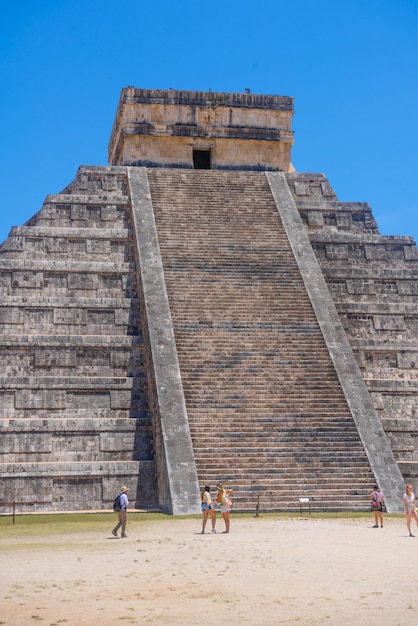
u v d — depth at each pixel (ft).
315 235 139.85
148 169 147.43
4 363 116.57
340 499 96.37
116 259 133.08
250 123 159.53
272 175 150.41
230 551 63.93
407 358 127.34
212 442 101.65
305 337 118.52
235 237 134.72
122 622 42.01
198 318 118.73
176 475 96.73
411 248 142.41
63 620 42.47
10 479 105.60
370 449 102.94
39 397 113.80
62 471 106.42
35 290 126.00
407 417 120.47
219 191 144.87
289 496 95.91
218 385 109.19
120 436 111.34
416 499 109.81
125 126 155.02
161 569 56.39
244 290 124.77
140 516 93.71
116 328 123.44
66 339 118.73
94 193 143.84
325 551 63.72
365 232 145.89
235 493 95.66
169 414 103.86
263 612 43.80
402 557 60.85
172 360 111.45
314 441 103.24
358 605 45.21
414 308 132.98
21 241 130.41
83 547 67.92
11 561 60.49
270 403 107.65
